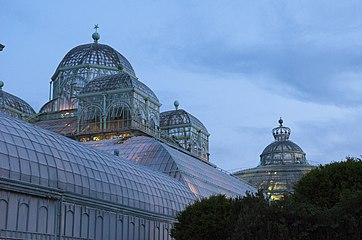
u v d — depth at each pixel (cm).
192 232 6316
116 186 6531
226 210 6412
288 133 17075
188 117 12575
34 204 5075
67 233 5472
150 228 6962
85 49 12750
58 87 12500
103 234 6034
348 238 5291
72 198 5562
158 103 11019
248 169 15550
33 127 5847
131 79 10525
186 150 11700
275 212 5434
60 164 5650
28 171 5112
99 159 6638
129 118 10262
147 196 7106
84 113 10594
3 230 4691
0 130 5147
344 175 6197
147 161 9025
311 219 5381
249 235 5350
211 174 10106
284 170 14988
